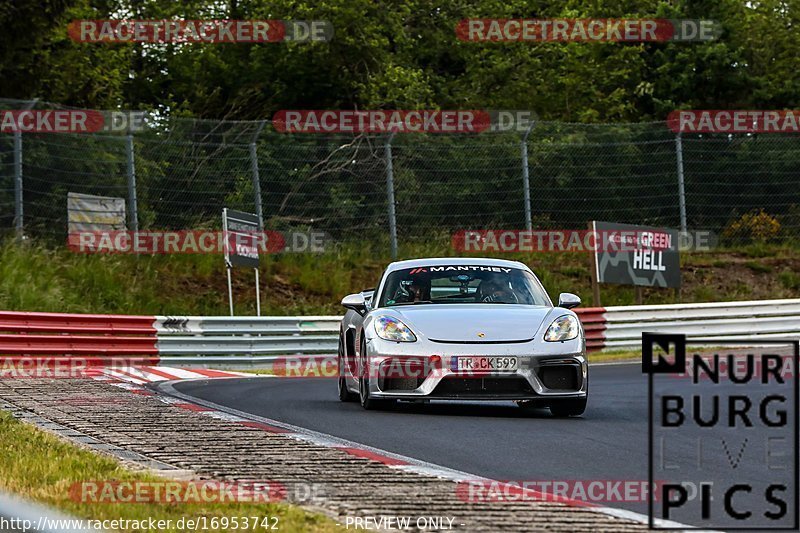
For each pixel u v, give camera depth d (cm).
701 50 11338
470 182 8938
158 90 11069
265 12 10450
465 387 3491
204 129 8544
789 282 9506
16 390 3897
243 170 8369
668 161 9412
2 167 7519
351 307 3956
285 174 8644
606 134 9294
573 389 3559
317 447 2753
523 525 1888
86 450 2634
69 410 3384
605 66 11838
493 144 9012
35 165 7644
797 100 11219
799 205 9706
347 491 2172
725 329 7988
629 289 9362
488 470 2547
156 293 7938
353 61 10538
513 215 8962
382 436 3066
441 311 3706
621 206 9275
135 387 4147
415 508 2009
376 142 8869
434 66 12081
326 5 10306
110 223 7912
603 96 11700
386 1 11606
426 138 9000
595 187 9225
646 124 9362
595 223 8288
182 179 8225
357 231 8769
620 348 7631
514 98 11550
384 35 11262
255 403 3912
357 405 3925
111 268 7875
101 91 9606
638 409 3838
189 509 1958
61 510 1931
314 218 8644
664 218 9412
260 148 8606
